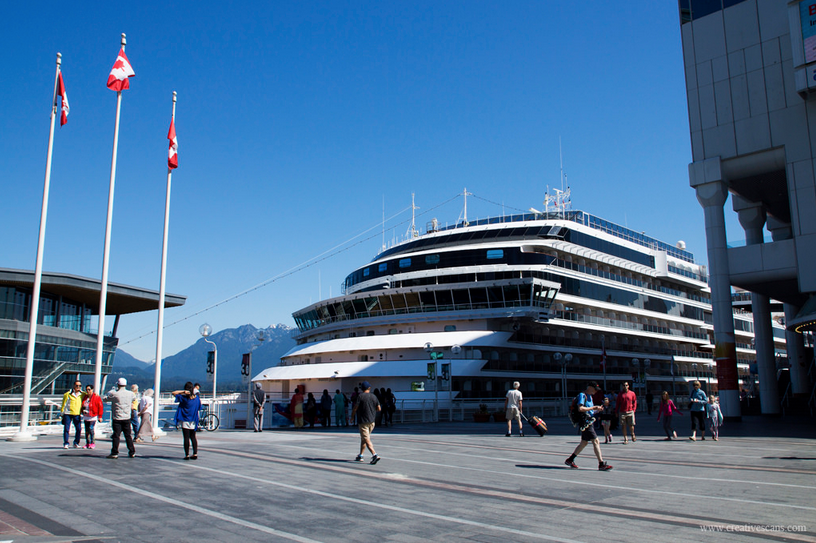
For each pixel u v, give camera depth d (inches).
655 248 3179.1
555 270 2214.6
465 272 2154.3
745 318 3528.5
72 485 455.8
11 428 1033.5
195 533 315.9
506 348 2068.2
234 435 1008.2
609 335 2605.8
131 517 350.6
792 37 1358.3
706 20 1549.0
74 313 1974.7
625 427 910.4
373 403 634.2
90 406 775.7
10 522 331.9
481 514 372.8
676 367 2979.8
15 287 1712.6
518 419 1043.3
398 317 2154.3
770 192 1702.8
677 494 449.1
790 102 1395.2
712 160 1482.5
